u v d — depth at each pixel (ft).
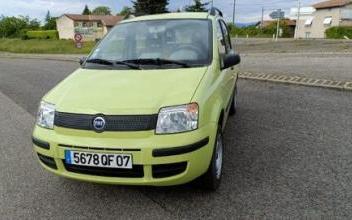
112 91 10.18
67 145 9.65
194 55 12.52
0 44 158.10
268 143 15.69
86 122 9.50
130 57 12.97
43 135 10.14
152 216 10.09
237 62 13.10
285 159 13.84
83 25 235.61
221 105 11.46
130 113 9.28
